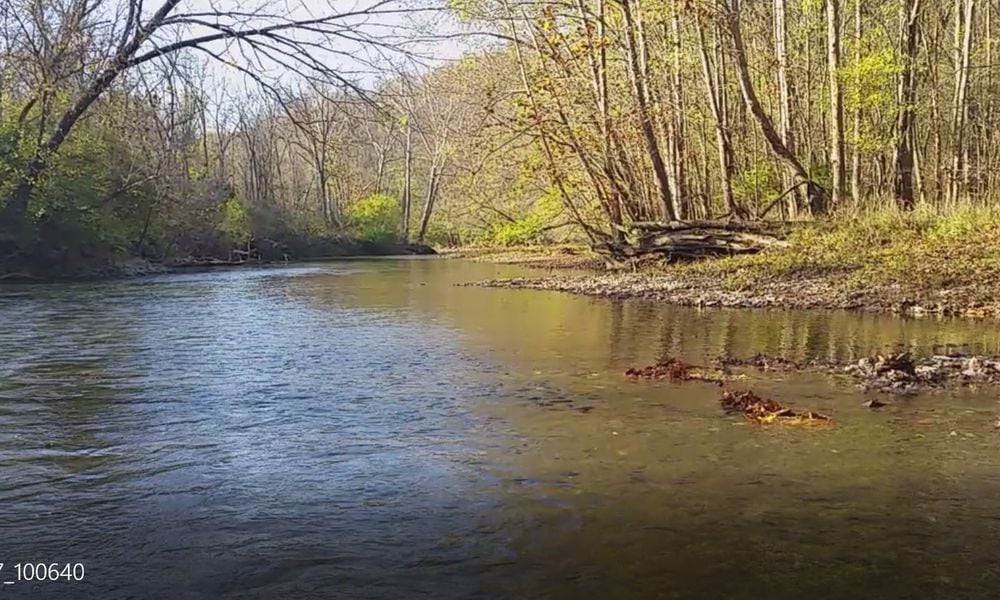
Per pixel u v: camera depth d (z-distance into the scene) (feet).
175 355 29.91
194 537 12.19
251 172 169.17
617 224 77.15
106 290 63.36
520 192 111.14
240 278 81.25
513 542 11.98
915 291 46.50
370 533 12.33
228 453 16.61
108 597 10.32
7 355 29.86
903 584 10.62
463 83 82.12
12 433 18.24
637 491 14.17
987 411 20.17
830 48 74.54
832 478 14.89
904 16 77.15
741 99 94.89
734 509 13.30
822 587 10.54
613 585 10.61
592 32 73.87
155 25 41.39
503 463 15.88
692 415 19.95
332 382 24.49
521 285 68.90
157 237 102.58
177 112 90.07
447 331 37.09
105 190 83.82
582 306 49.52
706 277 60.13
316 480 14.84
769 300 48.80
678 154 80.02
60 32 54.95
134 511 13.28
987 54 89.56
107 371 26.37
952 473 15.21
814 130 97.60
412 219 210.18
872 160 92.99
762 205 92.48
